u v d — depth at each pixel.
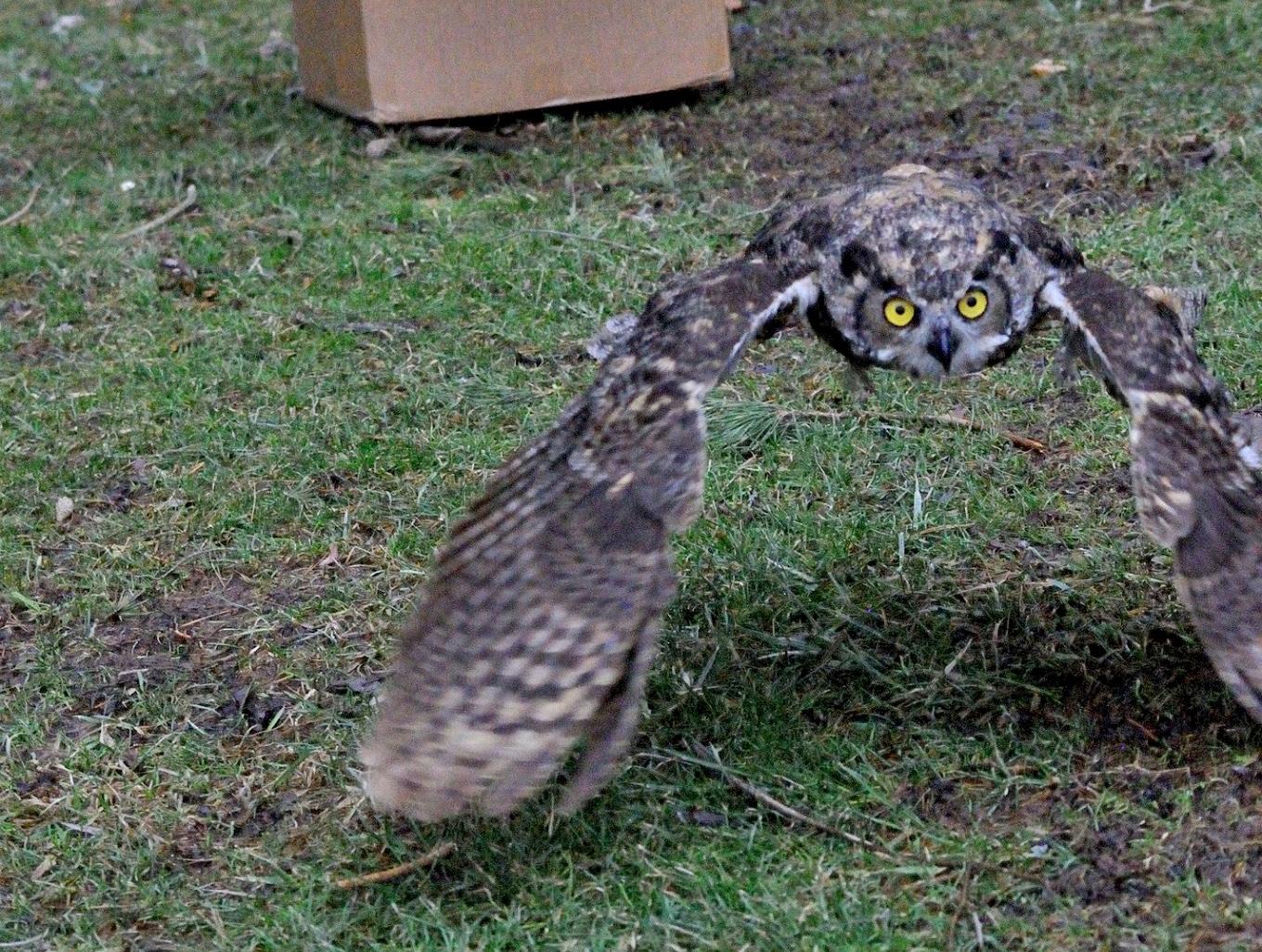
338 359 3.03
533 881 2.26
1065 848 2.25
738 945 2.20
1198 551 2.14
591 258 3.20
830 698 2.43
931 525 2.65
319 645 2.56
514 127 3.61
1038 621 2.49
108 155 3.67
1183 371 2.22
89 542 2.73
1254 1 3.88
